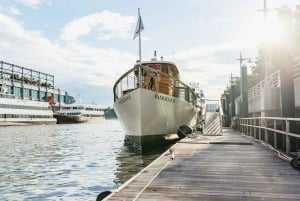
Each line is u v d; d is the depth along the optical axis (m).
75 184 14.27
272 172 9.70
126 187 7.86
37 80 146.62
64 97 173.25
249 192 7.37
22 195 12.44
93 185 14.01
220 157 12.94
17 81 131.00
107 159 22.16
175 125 28.33
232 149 15.74
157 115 23.78
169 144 28.84
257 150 15.27
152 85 25.06
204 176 9.16
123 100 23.38
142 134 22.81
